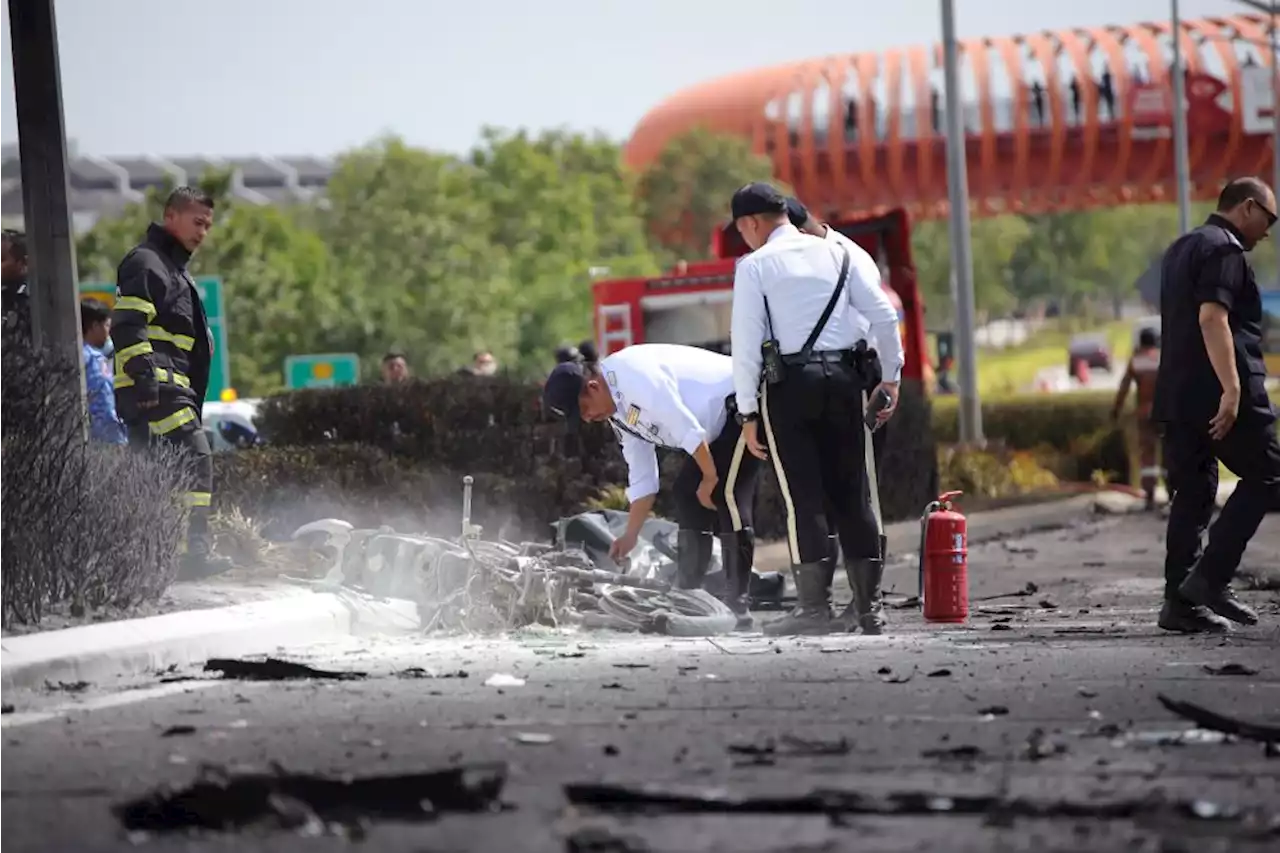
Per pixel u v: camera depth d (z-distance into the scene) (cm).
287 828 1295
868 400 2717
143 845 1262
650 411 2902
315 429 4569
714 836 1245
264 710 1875
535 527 4281
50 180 3139
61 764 1591
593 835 1230
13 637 2270
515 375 4884
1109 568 4394
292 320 16238
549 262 18188
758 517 4978
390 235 16600
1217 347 2652
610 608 2800
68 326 3152
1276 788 1391
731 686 1994
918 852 1191
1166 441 2741
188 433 3066
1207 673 2080
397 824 1300
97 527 2630
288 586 2964
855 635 2669
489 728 1712
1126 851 1187
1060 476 9244
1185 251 2706
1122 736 1630
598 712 1806
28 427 2602
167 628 2412
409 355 16400
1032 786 1400
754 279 2658
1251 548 4834
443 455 4497
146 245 3077
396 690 2008
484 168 18612
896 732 1664
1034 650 2366
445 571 2839
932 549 2936
